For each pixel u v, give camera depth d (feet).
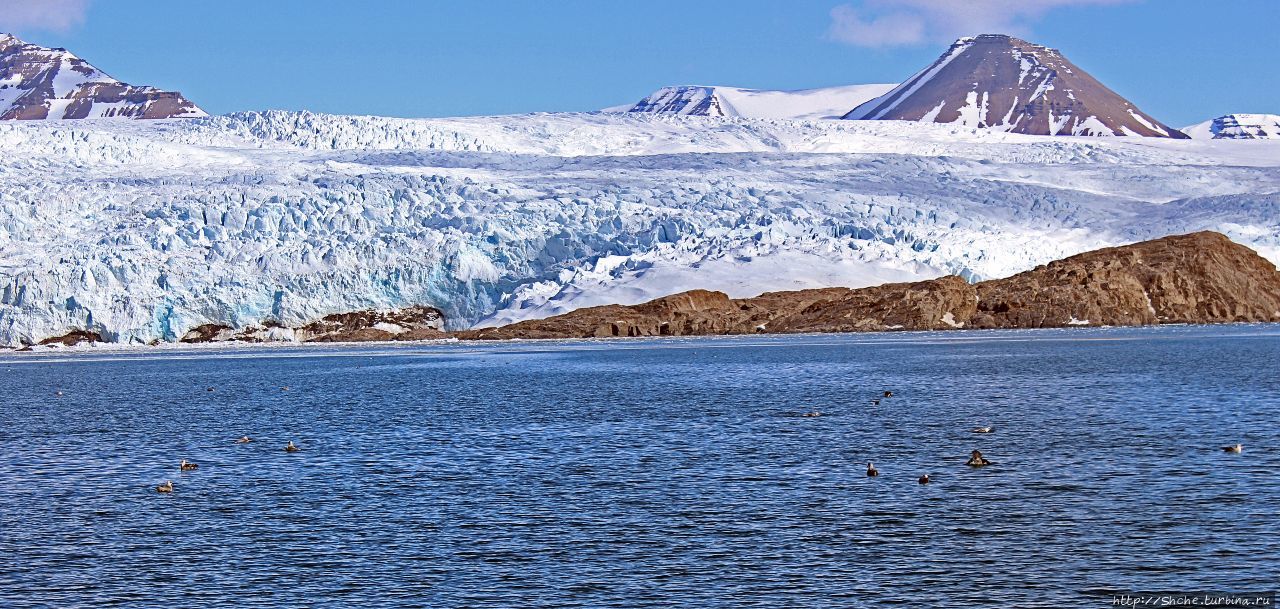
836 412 241.76
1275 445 179.42
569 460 179.32
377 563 119.03
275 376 396.57
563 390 310.45
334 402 287.89
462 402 279.69
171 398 311.47
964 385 303.27
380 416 249.55
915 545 122.52
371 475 168.55
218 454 194.08
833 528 130.11
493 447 195.42
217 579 114.42
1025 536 125.08
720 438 202.18
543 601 106.22
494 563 118.42
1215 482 150.00
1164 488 147.23
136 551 125.08
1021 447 184.75
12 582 114.42
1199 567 112.88
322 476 168.55
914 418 228.22
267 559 121.19
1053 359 396.37
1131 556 116.78
